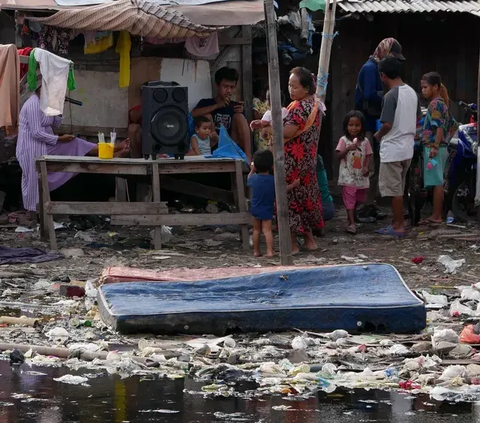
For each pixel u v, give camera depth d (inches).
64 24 616.1
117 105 665.0
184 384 293.4
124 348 335.9
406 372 302.5
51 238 538.0
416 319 358.3
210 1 661.9
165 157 581.3
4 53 576.4
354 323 358.0
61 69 593.0
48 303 410.3
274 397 279.7
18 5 623.8
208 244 566.3
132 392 284.2
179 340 346.9
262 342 343.3
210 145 645.3
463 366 309.6
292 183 521.0
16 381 295.1
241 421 257.4
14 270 479.5
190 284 391.2
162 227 577.0
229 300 377.4
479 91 600.4
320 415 262.7
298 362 315.9
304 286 390.0
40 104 599.8
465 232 586.6
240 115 662.5
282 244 470.9
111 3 634.8
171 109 551.8
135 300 374.9
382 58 647.8
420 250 541.6
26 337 351.3
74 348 327.9
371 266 397.4
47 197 542.0
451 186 628.7
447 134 603.8
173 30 627.2
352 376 300.5
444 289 440.5
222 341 340.8
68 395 280.5
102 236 583.2
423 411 266.5
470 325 352.2
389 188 584.1
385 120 575.5
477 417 261.4
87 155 621.9
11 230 605.6
